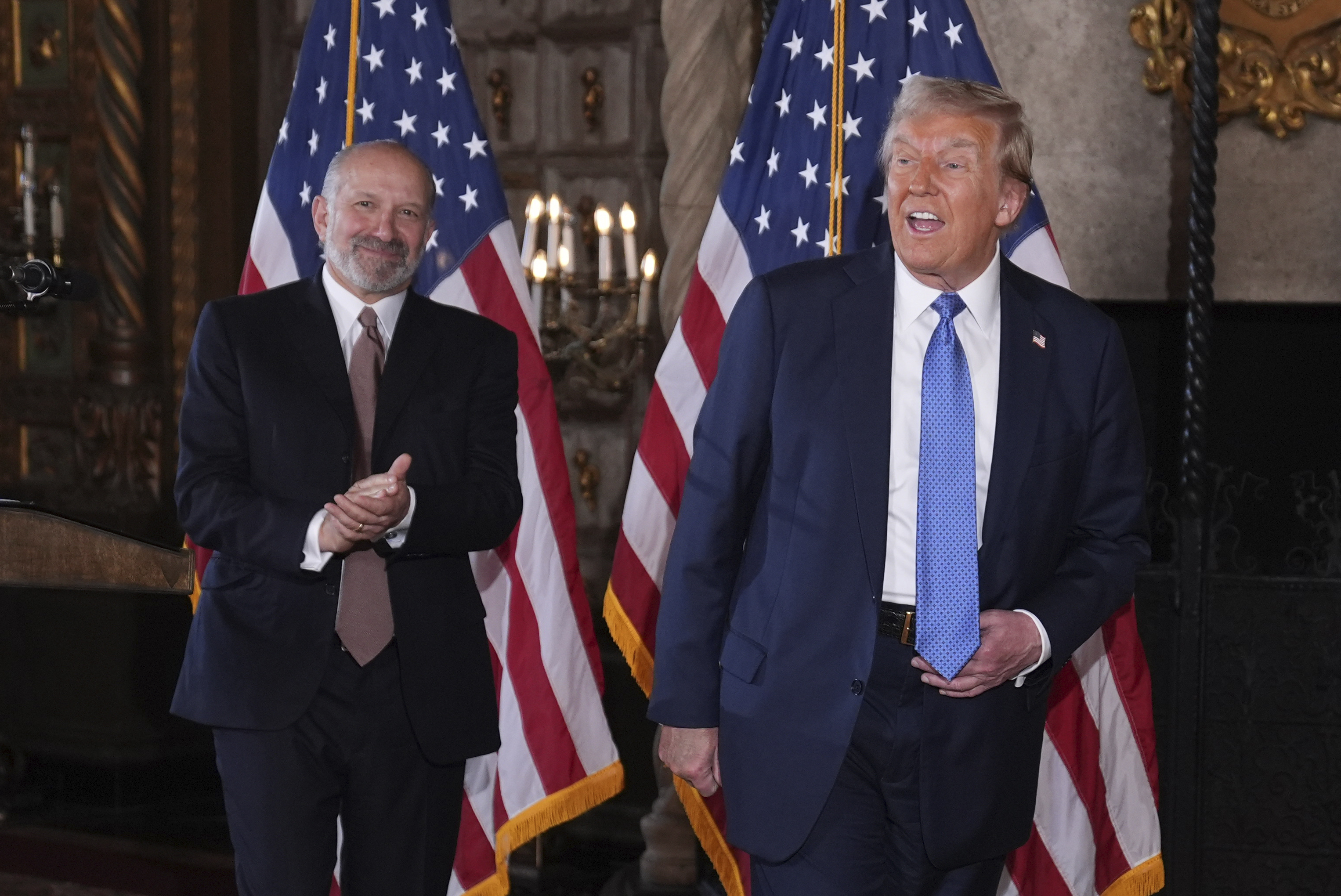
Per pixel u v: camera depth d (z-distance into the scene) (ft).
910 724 7.96
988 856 8.16
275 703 9.33
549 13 21.88
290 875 9.45
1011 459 8.08
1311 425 16.78
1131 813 12.41
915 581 7.90
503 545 12.85
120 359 21.80
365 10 13.03
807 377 8.16
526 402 12.80
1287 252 17.25
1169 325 17.31
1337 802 15.51
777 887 8.22
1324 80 16.78
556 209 18.25
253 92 22.49
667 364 12.75
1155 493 17.08
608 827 18.81
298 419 9.76
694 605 8.30
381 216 9.90
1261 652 15.58
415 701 9.61
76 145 22.06
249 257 12.90
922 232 7.95
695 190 15.55
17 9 22.31
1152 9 17.19
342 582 9.63
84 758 20.36
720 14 15.43
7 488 22.75
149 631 20.40
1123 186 17.63
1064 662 8.20
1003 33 17.89
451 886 12.80
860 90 12.47
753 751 8.11
